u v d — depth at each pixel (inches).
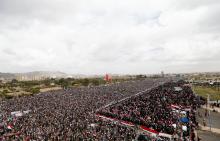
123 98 4945.9
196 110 4030.5
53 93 5856.3
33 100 4473.4
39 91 7519.7
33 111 3240.7
